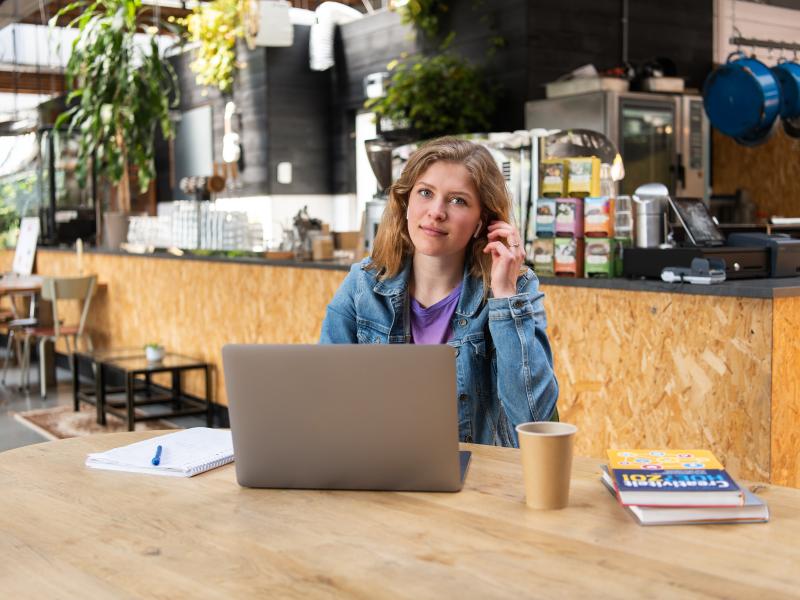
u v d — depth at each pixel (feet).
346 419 5.51
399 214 7.35
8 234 34.06
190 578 4.39
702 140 21.59
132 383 19.31
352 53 27.73
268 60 27.89
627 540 4.72
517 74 21.80
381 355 5.40
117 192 32.07
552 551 4.59
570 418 12.39
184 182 24.44
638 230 12.32
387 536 4.87
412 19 24.00
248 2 25.08
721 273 10.80
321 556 4.62
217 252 21.02
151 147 26.76
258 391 5.57
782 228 22.18
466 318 7.19
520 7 21.59
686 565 4.38
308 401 5.53
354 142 28.43
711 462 5.43
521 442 5.24
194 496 5.63
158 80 26.37
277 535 4.93
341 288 7.67
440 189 6.95
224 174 29.50
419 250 7.04
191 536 4.95
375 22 26.61
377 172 17.98
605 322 11.85
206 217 22.04
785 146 24.25
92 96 26.22
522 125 21.75
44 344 24.38
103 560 4.65
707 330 10.64
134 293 23.73
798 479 10.42
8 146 33.01
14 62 34.06
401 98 22.36
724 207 24.82
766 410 10.11
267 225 28.09
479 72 22.58
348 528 5.00
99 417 20.38
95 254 25.81
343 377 5.46
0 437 19.43
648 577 4.25
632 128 20.30
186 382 21.70
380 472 5.56
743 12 23.85
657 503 4.95
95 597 4.20
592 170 12.68
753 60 17.46
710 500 4.94
